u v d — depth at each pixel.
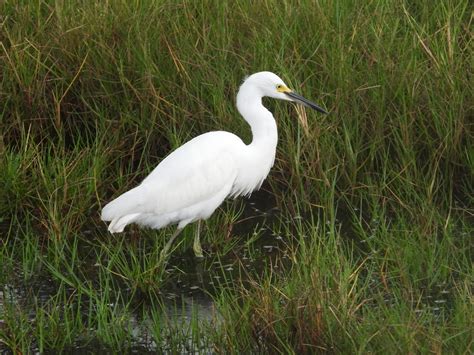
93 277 11.12
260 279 10.73
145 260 11.38
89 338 9.75
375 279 10.60
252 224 12.40
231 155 11.68
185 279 11.16
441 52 13.34
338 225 12.13
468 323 8.86
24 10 14.11
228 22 14.01
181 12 14.25
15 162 12.34
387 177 12.66
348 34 13.82
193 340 9.52
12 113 13.29
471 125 13.02
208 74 13.33
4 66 13.51
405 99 13.16
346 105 13.08
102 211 11.12
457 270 10.40
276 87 11.69
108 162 12.95
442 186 12.73
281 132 13.15
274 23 13.80
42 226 12.07
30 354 9.48
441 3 14.17
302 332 9.07
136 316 10.31
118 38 13.78
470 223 11.91
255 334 9.31
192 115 13.15
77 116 13.66
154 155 13.35
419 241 11.08
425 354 8.50
